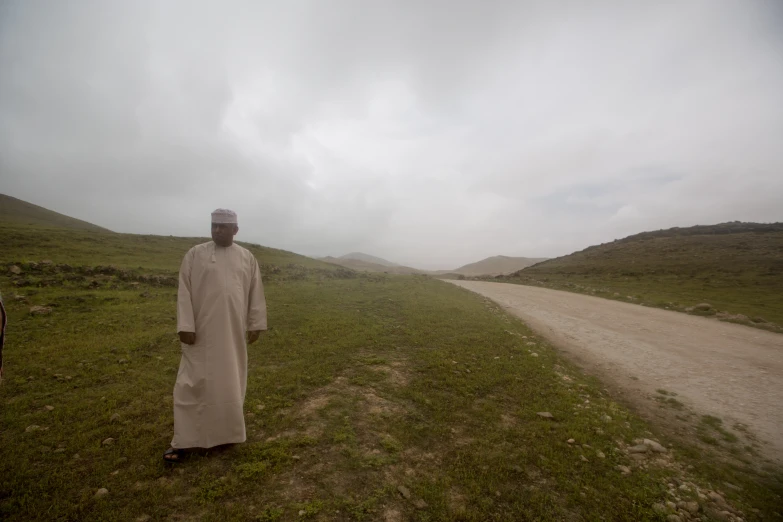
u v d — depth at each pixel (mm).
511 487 3584
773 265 25953
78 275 14117
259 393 5500
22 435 4109
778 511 3586
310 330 9383
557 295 21578
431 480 3605
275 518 3008
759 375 7773
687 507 3469
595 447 4402
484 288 25781
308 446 4102
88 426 4359
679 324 13141
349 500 3256
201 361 3881
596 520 3201
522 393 5961
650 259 34250
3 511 2959
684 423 5605
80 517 2951
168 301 12195
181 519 2973
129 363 6559
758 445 4992
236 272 4105
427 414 5070
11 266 13453
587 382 6945
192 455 3848
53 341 7566
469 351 8141
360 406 5184
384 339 8859
